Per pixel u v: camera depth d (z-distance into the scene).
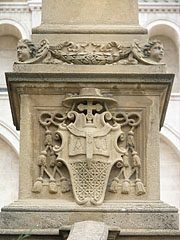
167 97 6.50
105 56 6.41
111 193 6.12
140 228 5.91
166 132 22.14
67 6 6.71
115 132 6.21
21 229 5.86
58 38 6.54
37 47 6.45
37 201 6.08
